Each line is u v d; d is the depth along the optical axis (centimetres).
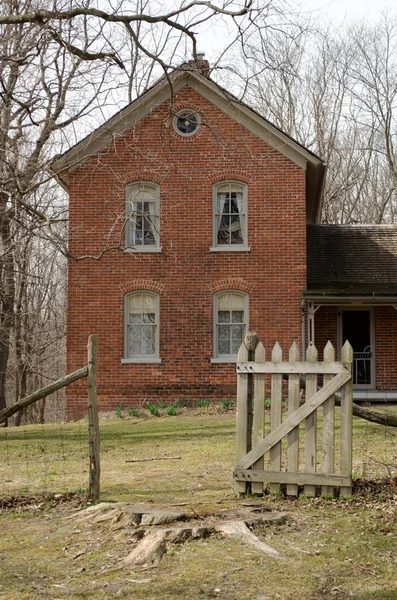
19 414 2878
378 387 2119
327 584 495
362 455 1026
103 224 2036
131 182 2045
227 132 2044
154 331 2036
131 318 2041
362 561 539
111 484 857
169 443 1305
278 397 727
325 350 718
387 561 539
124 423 1758
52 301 3353
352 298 1984
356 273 2155
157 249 2030
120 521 629
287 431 721
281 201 2028
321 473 712
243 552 556
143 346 2034
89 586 500
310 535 598
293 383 724
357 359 2139
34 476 959
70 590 494
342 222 4081
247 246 2023
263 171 2036
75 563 548
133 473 950
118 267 2034
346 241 2325
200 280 2027
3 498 777
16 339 2661
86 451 1252
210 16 1222
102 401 2012
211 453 1137
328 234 2369
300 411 719
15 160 1372
